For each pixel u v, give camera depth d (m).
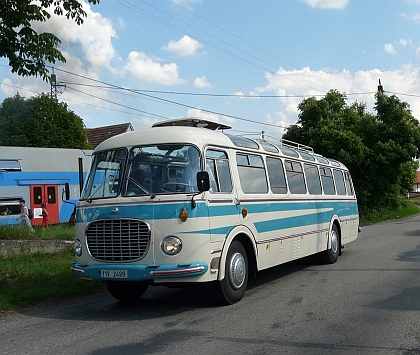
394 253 14.88
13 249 14.55
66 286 10.29
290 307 8.12
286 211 10.71
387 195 34.38
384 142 31.48
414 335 6.42
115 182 8.13
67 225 22.94
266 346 6.02
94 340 6.56
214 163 8.36
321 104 31.61
